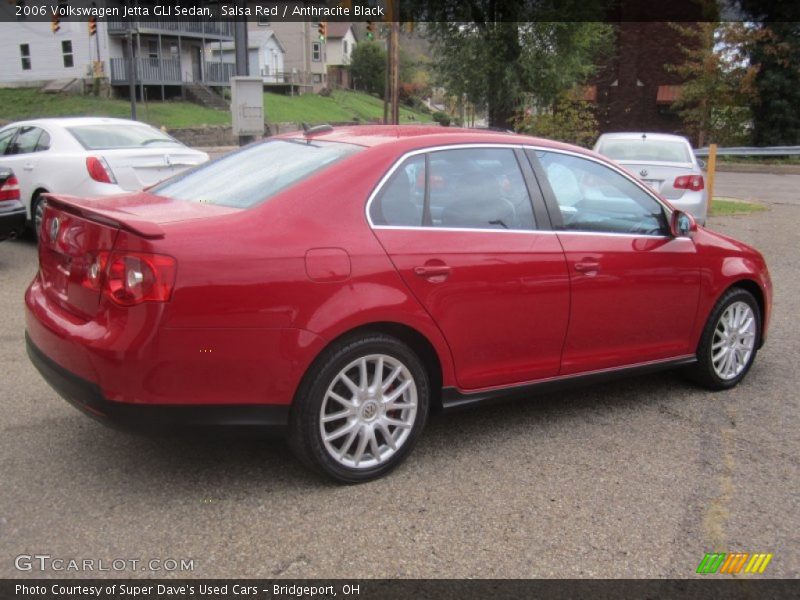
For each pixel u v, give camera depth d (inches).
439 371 151.0
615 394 198.7
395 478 146.6
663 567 119.7
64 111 1514.5
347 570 116.3
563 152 172.7
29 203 352.5
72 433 161.9
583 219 170.6
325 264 133.0
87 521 127.5
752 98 1171.9
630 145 448.5
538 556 121.6
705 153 1065.5
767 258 396.2
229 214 133.6
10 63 1728.6
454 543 124.4
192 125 1528.1
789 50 1141.7
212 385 126.8
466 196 154.5
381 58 2933.1
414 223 146.1
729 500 141.7
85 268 131.5
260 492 138.9
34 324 144.3
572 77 877.8
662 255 180.5
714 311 195.3
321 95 2516.0
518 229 159.0
